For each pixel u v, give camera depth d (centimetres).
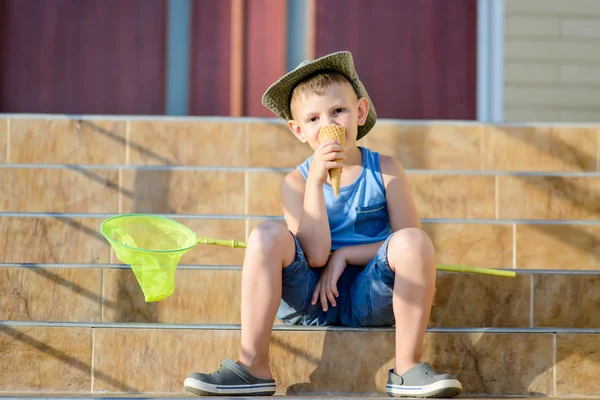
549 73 623
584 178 421
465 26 630
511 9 624
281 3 624
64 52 617
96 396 292
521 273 343
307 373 312
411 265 289
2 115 434
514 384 319
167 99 619
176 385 316
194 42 621
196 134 438
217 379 282
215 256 392
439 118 630
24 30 616
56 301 342
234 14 622
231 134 439
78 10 618
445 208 417
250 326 288
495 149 444
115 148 435
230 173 414
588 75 626
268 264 288
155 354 317
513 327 338
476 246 391
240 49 622
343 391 312
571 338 321
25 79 615
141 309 343
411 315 290
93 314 342
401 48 630
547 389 319
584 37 626
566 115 623
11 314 340
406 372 286
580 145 445
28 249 371
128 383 316
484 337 320
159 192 411
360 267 323
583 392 320
